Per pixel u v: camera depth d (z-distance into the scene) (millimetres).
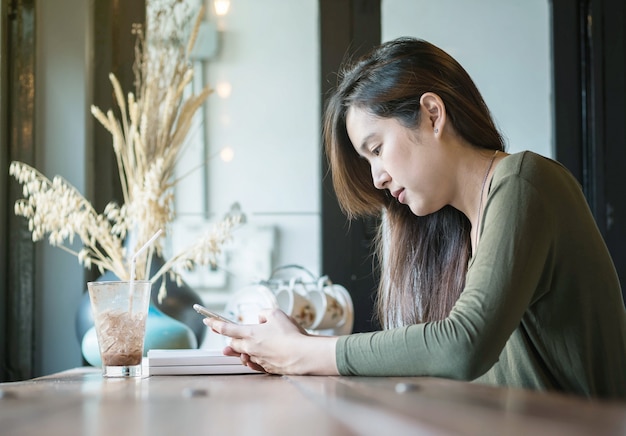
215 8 2924
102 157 2748
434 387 848
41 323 2598
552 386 1312
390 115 1388
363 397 760
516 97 3047
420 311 1639
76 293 2604
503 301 1146
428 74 1385
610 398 1269
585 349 1264
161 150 2469
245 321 2355
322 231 2895
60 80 2656
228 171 2908
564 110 3025
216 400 818
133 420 640
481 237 1219
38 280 2602
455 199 1416
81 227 2262
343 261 2893
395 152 1392
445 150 1382
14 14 2625
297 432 522
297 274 2895
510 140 3047
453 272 1595
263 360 1275
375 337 1175
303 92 2947
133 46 2809
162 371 1372
